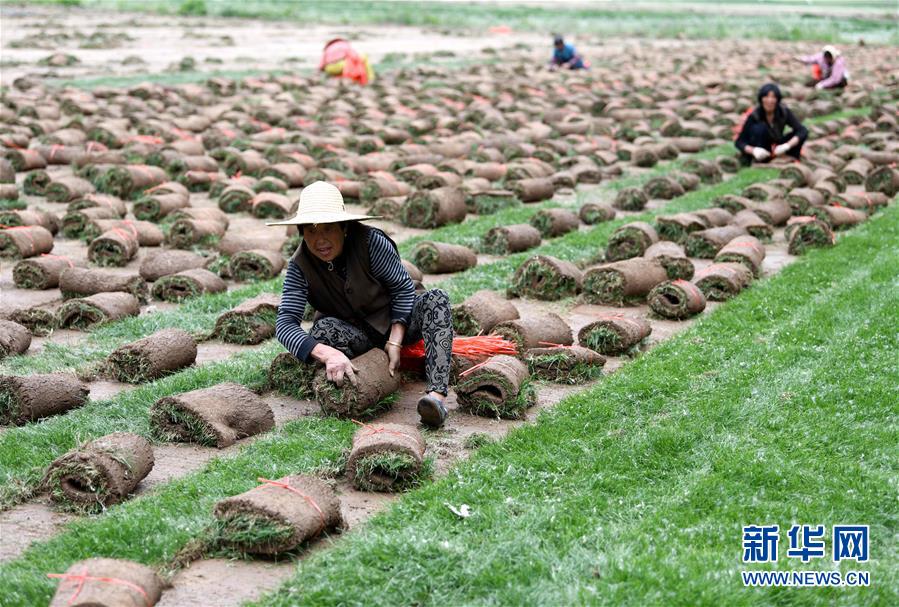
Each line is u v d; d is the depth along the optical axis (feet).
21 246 31.71
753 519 15.38
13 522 15.66
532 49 121.90
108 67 86.02
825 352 22.80
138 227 34.24
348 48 83.82
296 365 21.20
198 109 64.23
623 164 53.93
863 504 15.85
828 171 45.96
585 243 34.30
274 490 14.97
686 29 157.99
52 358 22.81
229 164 47.75
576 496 16.03
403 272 20.12
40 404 19.38
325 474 16.99
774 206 38.19
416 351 20.94
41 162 47.19
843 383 20.83
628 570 13.69
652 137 59.82
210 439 18.44
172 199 38.47
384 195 41.55
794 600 13.46
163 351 22.00
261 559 14.60
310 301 20.49
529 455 17.62
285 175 44.83
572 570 13.84
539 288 28.30
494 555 14.16
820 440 18.22
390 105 67.41
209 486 16.39
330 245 19.13
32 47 96.68
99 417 19.42
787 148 50.60
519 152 52.47
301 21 144.77
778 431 18.62
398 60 100.63
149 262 29.66
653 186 44.19
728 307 26.99
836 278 29.63
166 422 18.78
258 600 13.43
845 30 169.37
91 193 40.88
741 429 18.79
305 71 88.12
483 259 33.30
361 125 58.65
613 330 23.56
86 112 59.88
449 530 15.01
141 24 125.39
